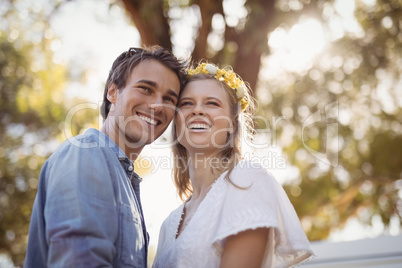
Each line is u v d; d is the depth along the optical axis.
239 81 2.42
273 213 1.86
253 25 5.18
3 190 9.12
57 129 9.10
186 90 2.34
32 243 1.90
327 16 5.83
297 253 1.97
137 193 2.18
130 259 1.86
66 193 1.75
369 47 8.66
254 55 5.29
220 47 5.63
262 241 1.85
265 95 9.11
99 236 1.71
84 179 1.80
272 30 5.33
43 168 2.00
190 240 1.97
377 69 9.01
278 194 2.00
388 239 2.50
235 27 5.46
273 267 1.95
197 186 2.29
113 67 2.40
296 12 5.52
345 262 2.36
